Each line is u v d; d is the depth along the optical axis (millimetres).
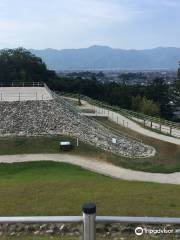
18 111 47500
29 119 45781
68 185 20531
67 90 109062
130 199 16391
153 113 95625
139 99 105812
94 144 41156
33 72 110312
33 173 32781
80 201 16000
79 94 97875
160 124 57500
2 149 39562
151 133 51719
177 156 41469
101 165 36375
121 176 33438
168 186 22281
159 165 37375
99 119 60625
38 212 14141
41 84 88125
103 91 115938
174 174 34875
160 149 44344
